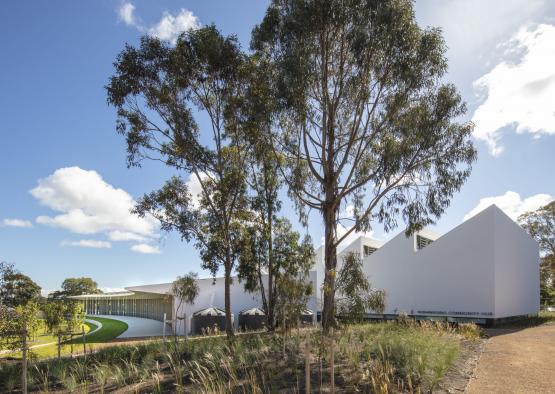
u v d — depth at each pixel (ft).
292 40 50.70
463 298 78.64
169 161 48.55
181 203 48.57
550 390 24.49
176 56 44.68
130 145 47.91
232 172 48.19
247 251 51.49
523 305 89.71
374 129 56.39
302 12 48.98
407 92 51.52
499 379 27.30
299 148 58.54
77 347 56.18
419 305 83.82
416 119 51.75
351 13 48.44
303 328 51.62
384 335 38.17
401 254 87.76
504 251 81.10
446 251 81.92
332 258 54.39
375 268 90.33
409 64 48.88
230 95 47.80
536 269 104.37
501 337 55.42
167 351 34.40
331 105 55.47
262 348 33.63
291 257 55.06
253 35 53.88
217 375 24.30
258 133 49.47
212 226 48.91
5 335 37.60
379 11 46.60
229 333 44.98
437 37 48.37
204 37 44.86
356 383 23.72
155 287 115.34
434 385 23.94
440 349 31.27
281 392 22.39
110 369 28.35
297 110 50.62
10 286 45.24
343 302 53.42
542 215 138.00
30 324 38.99
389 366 25.54
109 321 137.69
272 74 50.72
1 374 30.73
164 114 47.85
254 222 55.21
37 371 30.89
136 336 76.02
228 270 47.14
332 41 53.52
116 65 45.57
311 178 62.13
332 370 21.38
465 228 80.12
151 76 46.32
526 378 27.61
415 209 55.01
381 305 52.75
